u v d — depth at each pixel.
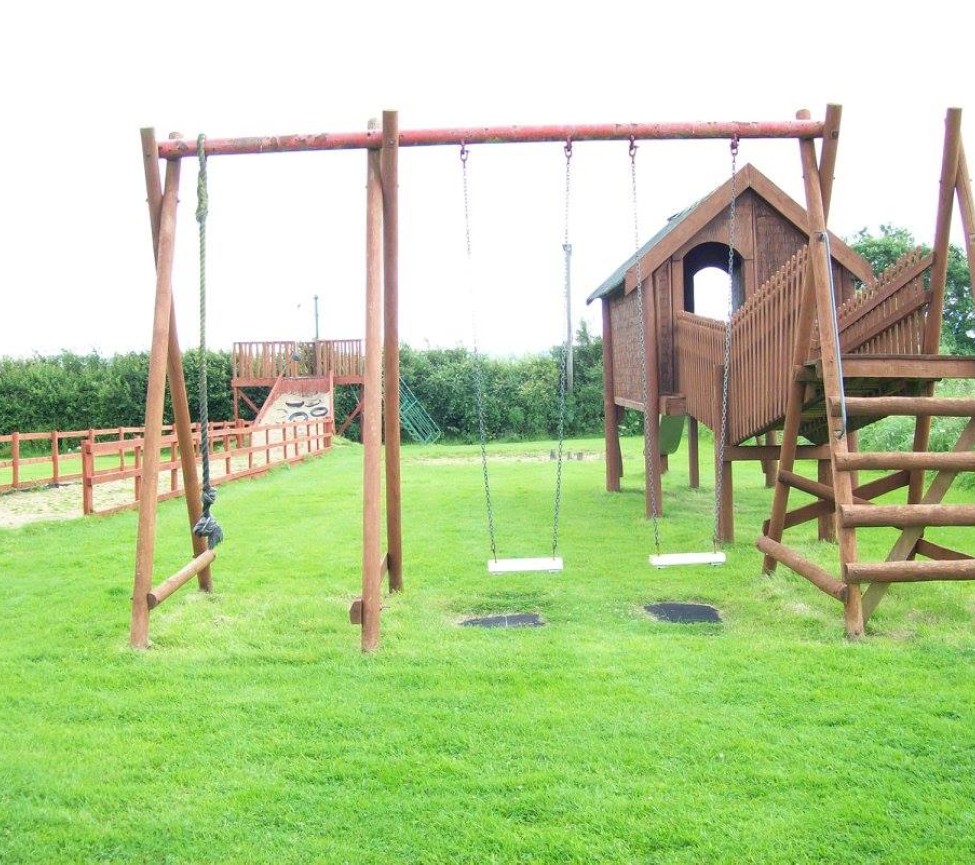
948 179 6.41
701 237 11.02
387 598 6.90
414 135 6.16
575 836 3.27
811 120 6.18
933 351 6.80
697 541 9.42
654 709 4.45
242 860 3.17
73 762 3.96
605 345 14.21
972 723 4.21
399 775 3.77
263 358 30.30
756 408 8.69
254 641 5.80
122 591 7.29
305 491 14.99
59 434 17.78
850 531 5.77
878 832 3.27
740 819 3.38
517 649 5.51
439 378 33.47
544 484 15.45
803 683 4.80
